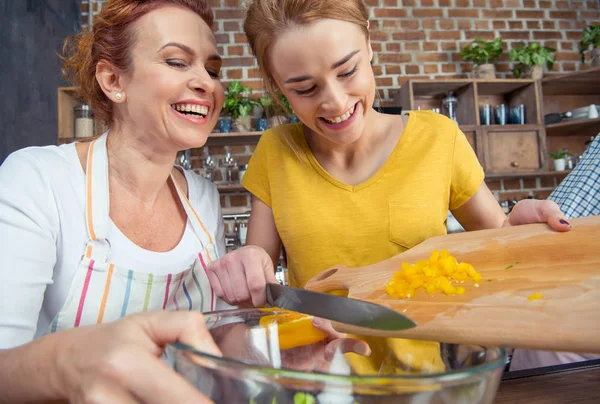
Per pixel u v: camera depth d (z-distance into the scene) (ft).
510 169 11.64
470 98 11.84
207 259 3.16
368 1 12.57
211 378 1.16
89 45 2.91
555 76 11.88
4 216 2.45
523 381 2.27
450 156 3.43
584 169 5.16
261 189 3.78
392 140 3.48
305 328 1.80
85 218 2.70
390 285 2.32
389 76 12.51
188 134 2.82
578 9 13.29
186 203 3.24
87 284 2.67
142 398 1.13
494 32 12.94
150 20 2.66
